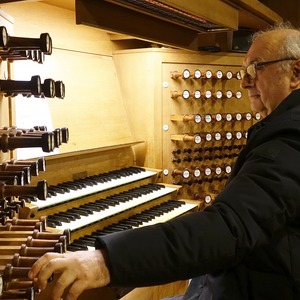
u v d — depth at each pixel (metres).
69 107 2.56
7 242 1.20
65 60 2.63
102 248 0.93
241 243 0.95
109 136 2.80
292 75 1.30
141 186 2.77
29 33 2.36
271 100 1.33
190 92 3.13
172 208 2.64
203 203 3.21
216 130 3.32
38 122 2.25
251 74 1.36
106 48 3.02
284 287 1.09
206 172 3.22
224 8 2.59
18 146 1.11
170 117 3.08
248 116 3.39
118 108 3.00
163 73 3.03
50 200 1.99
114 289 1.94
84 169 2.49
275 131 1.10
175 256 0.92
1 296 1.04
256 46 1.36
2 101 1.40
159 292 2.59
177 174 3.10
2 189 1.08
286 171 1.00
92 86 2.81
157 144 3.04
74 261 0.90
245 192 0.98
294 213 1.01
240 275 1.13
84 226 1.99
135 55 3.02
